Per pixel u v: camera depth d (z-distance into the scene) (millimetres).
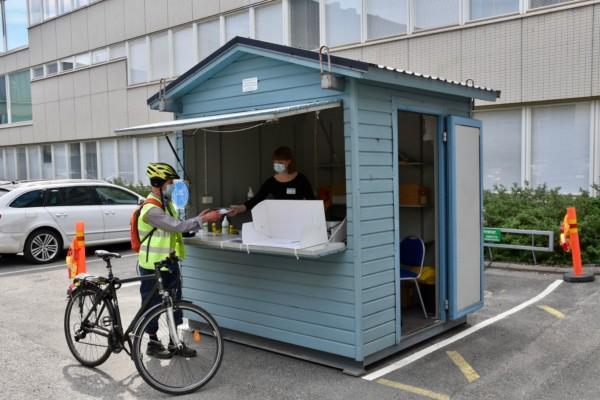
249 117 4434
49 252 10672
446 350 5160
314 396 4242
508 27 9797
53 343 5711
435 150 5582
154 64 16844
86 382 4660
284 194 5746
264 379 4617
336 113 6738
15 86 23594
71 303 5070
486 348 5184
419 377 4543
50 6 20906
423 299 6297
